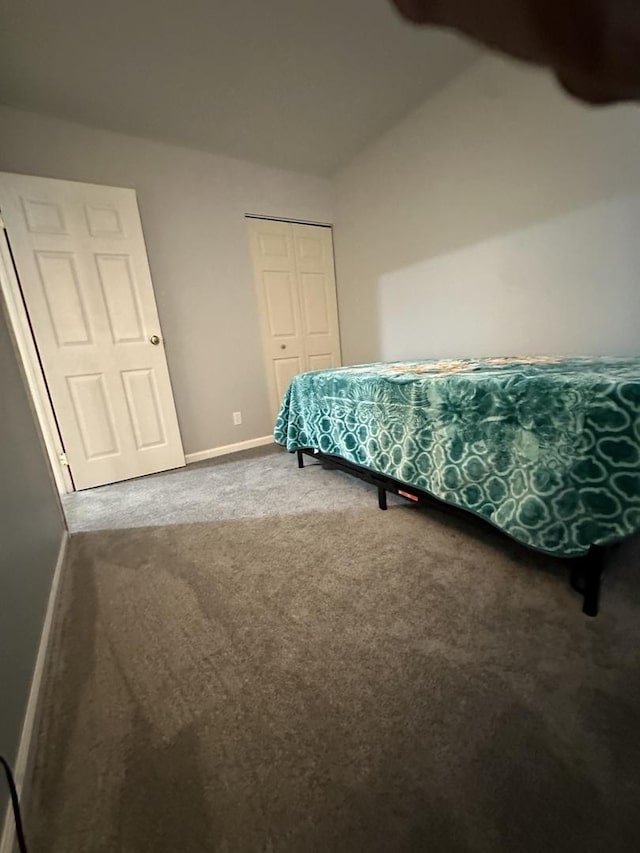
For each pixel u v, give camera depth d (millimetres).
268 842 601
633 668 855
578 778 654
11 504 1047
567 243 2002
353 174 3143
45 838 624
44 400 2303
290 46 1885
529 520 1079
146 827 632
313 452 2365
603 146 1805
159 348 2615
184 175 2686
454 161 2418
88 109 2184
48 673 964
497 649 937
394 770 688
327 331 3564
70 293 2291
